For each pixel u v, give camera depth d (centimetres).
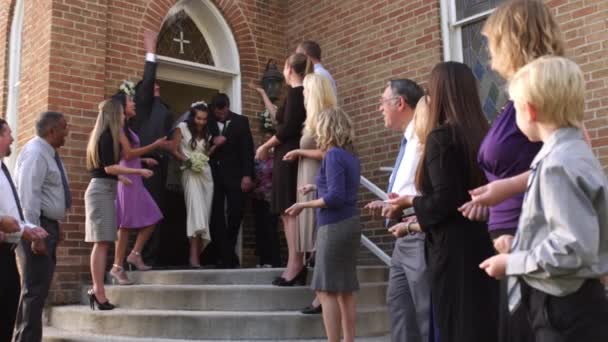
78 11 607
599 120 472
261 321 414
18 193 410
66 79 592
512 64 206
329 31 704
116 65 629
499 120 212
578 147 165
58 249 561
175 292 463
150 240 584
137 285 499
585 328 161
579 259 153
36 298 398
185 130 588
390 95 325
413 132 308
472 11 586
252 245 695
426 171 238
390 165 620
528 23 203
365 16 662
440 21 596
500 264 170
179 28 716
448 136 229
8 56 721
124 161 505
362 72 660
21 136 646
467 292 219
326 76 423
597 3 480
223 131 616
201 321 421
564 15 501
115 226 476
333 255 347
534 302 170
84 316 468
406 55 616
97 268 475
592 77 479
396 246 305
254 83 731
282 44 761
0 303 383
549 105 166
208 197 586
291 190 433
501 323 216
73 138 586
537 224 168
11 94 714
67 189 448
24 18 667
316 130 371
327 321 348
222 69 718
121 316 444
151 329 432
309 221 428
